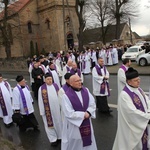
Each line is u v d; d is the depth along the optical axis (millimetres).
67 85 5578
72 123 4367
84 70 20609
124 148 4148
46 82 6203
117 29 39594
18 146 6258
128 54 24531
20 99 7199
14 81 19234
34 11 44250
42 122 8172
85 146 4465
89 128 4484
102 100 8367
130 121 4004
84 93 4520
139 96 4109
